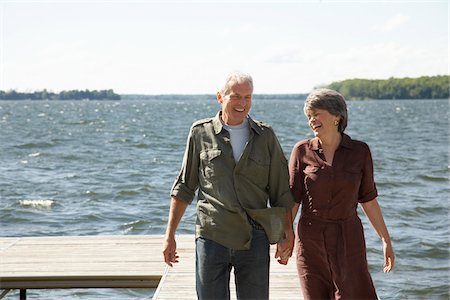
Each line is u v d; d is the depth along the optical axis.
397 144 32.59
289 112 91.12
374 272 8.98
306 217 4.07
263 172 3.95
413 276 8.77
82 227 12.52
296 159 4.09
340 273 3.99
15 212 13.88
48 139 35.75
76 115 77.75
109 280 5.96
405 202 14.84
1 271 6.09
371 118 67.88
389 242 4.18
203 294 3.98
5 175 20.00
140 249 6.93
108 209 14.24
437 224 12.35
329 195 3.98
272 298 5.27
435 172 20.59
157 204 14.88
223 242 3.91
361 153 4.02
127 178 19.31
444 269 9.10
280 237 3.97
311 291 4.09
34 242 7.29
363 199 4.15
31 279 5.94
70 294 7.82
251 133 3.95
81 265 6.28
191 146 4.03
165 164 23.31
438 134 40.97
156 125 53.03
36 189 17.03
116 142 33.78
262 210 3.91
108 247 7.03
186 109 116.88
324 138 3.99
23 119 64.06
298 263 4.13
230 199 3.89
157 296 5.30
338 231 4.01
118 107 133.75
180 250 6.83
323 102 3.94
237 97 3.85
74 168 22.03
